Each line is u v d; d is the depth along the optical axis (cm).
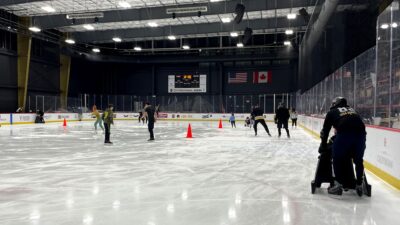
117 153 905
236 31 2352
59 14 2252
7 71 2470
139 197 456
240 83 3453
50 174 616
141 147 1048
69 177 588
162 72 3619
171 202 431
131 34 2648
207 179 573
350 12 1420
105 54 3444
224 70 3491
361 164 449
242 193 478
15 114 2394
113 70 3641
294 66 3303
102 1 1973
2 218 370
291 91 3309
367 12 1412
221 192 483
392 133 517
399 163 489
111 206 414
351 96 923
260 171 648
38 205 419
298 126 2405
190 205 418
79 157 830
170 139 1326
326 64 1988
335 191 462
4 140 1273
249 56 3219
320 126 1273
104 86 3622
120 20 2111
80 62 3359
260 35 3209
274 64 3366
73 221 359
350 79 938
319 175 475
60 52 2920
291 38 3070
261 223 352
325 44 1827
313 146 1082
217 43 3319
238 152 933
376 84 686
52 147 1045
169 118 3462
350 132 441
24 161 767
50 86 2897
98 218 369
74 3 2012
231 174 617
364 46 1631
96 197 456
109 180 564
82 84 3409
